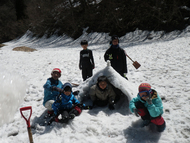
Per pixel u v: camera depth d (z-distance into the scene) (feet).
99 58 33.12
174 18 65.16
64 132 9.40
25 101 14.03
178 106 11.25
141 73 19.88
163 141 8.06
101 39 81.61
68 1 111.24
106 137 8.80
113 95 11.54
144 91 8.00
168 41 49.06
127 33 76.43
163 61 24.66
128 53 37.60
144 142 8.14
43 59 35.76
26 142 8.83
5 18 144.36
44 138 8.98
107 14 86.17
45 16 112.88
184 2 65.10
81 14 101.04
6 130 9.98
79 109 11.01
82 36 91.04
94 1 96.68
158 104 8.37
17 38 139.13
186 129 8.81
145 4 74.38
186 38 48.98
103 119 10.39
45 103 11.20
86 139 8.64
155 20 70.08
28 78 21.29
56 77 11.64
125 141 8.31
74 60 32.35
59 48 72.59
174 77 17.07
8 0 151.64
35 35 123.54
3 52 45.98
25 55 42.06
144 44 51.98
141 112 8.58
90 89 11.81
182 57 25.39
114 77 11.52
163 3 69.26
